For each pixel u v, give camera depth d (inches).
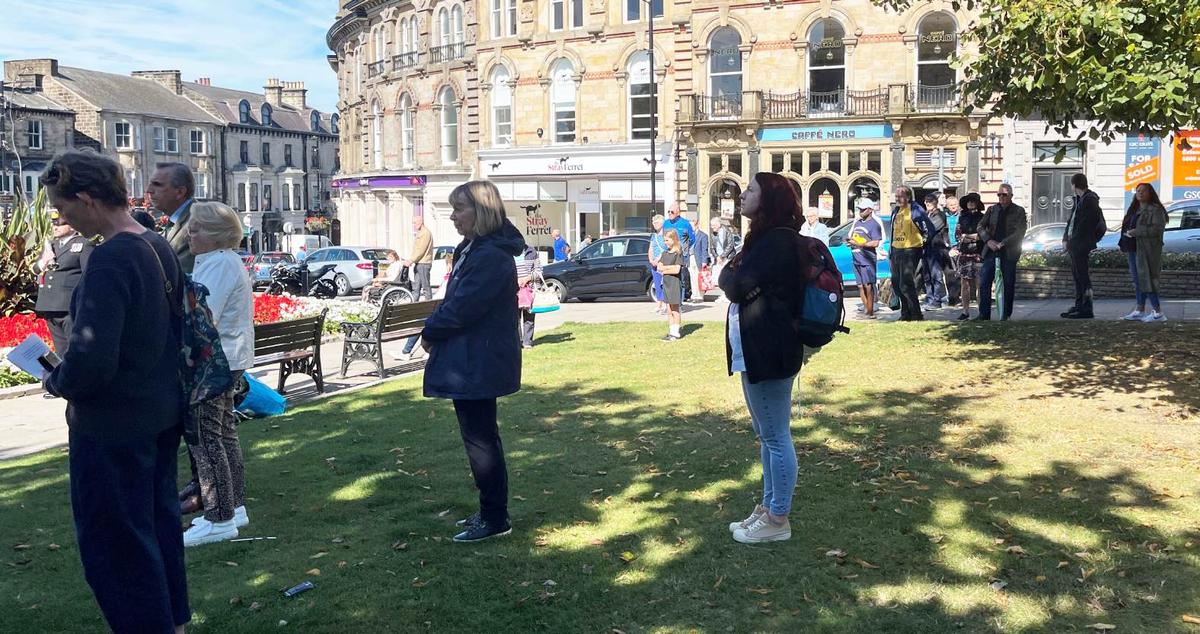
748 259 195.3
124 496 146.3
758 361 195.8
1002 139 1225.4
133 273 144.9
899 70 1267.2
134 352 145.8
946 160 1251.2
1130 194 1175.0
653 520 224.1
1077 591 177.8
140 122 2691.9
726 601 179.2
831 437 292.5
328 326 621.0
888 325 528.1
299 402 388.2
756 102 1331.2
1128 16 324.2
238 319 222.5
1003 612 170.9
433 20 1723.7
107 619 148.0
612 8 1467.8
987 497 230.4
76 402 145.2
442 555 205.6
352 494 250.7
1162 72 323.9
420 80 1760.6
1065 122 393.7
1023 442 279.0
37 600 187.0
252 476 268.8
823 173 1321.4
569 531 218.5
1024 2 348.5
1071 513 217.8
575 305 885.2
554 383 402.3
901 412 321.7
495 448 214.2
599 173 1492.4
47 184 145.7
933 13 1243.2
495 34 1611.7
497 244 208.4
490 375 206.5
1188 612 168.6
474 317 204.2
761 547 204.5
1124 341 431.8
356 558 205.2
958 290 678.5
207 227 220.1
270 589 189.6
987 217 532.1
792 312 195.8
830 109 1311.5
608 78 1485.0
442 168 1700.3
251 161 3120.1
